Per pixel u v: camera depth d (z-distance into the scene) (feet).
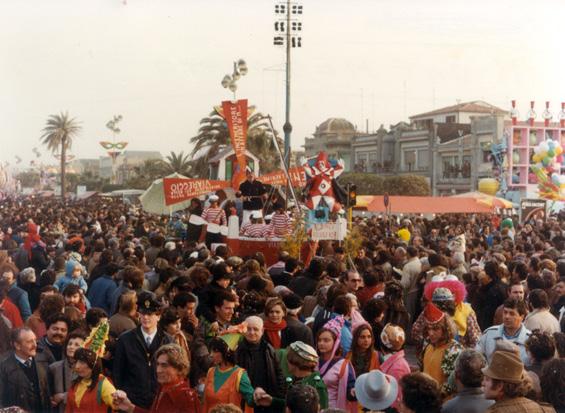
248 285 30.22
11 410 18.16
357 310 29.48
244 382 21.57
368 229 69.26
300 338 25.77
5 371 22.80
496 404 17.79
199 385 23.99
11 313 30.32
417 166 282.77
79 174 472.03
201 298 28.17
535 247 54.95
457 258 43.88
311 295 34.68
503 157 209.87
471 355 19.11
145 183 271.49
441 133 276.41
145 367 23.70
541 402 19.04
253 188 74.38
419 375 17.99
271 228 61.77
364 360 23.97
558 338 22.72
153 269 44.21
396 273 45.21
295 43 126.11
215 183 86.74
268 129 185.68
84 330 24.73
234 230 63.21
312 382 21.20
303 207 60.59
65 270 41.88
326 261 40.63
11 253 55.88
